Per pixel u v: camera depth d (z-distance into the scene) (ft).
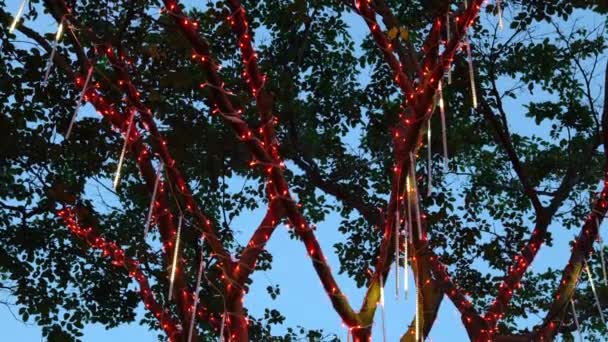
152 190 20.88
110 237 37.04
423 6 34.35
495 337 25.94
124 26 29.32
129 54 32.14
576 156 38.19
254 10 38.55
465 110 37.04
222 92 19.38
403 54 28.43
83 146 35.09
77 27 21.03
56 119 34.68
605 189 25.07
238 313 20.33
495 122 34.55
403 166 19.52
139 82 32.73
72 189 35.60
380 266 20.74
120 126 20.98
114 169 36.11
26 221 36.70
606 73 28.19
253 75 19.86
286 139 37.86
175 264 19.06
